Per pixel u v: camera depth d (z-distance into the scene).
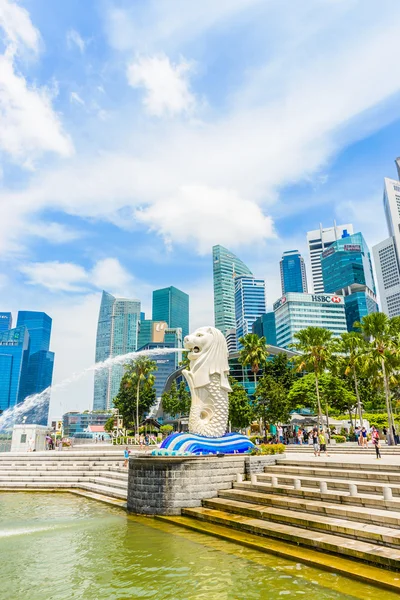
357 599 7.71
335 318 163.12
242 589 8.37
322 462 17.20
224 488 16.70
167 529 13.68
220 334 21.72
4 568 10.04
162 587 8.62
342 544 9.84
